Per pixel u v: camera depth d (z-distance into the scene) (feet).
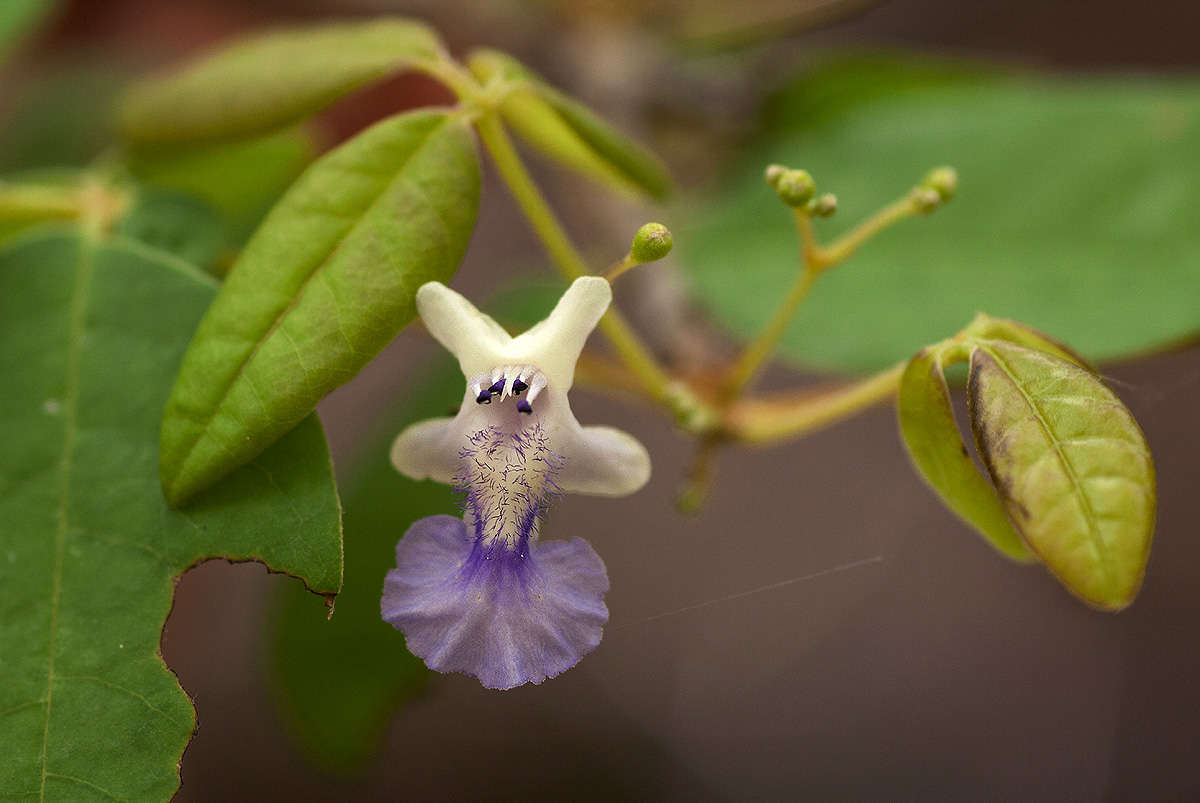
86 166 0.53
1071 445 0.34
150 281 0.37
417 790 0.62
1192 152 0.43
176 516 0.36
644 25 0.53
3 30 0.42
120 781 0.35
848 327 0.42
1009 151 0.44
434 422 0.35
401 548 0.35
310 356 0.35
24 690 0.35
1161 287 0.42
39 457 0.36
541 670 0.34
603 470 0.35
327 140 0.44
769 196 0.45
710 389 0.41
